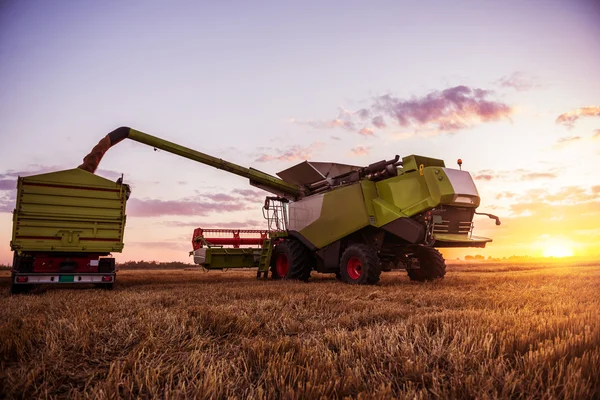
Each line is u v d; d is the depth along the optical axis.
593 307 4.98
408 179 10.72
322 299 6.38
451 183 10.06
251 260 14.73
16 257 9.88
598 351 2.72
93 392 2.33
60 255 9.73
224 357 3.10
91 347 3.40
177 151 13.95
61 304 5.91
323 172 13.55
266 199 14.52
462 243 10.45
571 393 2.09
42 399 2.36
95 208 9.88
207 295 7.22
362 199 11.23
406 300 6.54
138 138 13.55
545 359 2.53
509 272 15.83
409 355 2.90
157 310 5.12
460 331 3.46
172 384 2.54
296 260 12.96
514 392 2.26
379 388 2.27
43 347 3.37
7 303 6.33
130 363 2.86
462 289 8.37
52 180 9.59
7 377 2.54
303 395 2.23
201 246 14.67
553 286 8.41
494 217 10.89
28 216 9.31
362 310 5.40
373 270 10.51
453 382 2.37
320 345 3.27
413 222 10.20
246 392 2.35
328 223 12.20
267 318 4.65
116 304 5.86
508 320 3.99
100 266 9.83
